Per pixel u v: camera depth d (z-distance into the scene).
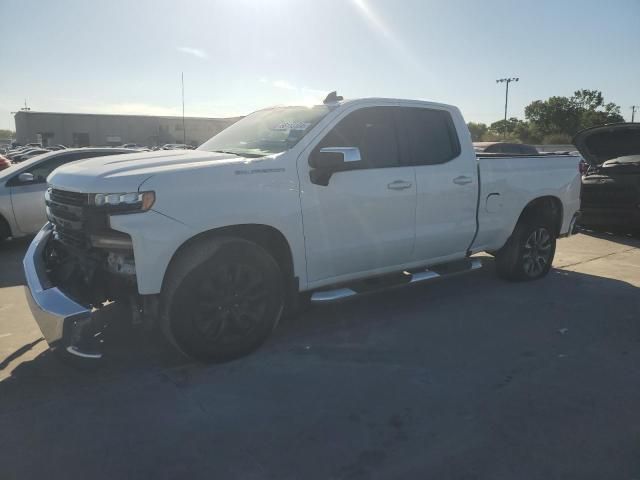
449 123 5.21
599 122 78.31
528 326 4.78
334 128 4.34
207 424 3.12
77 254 3.84
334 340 4.41
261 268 3.91
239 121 5.28
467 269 5.41
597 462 2.78
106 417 3.20
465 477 2.65
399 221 4.71
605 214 9.15
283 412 3.26
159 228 3.46
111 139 78.69
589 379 3.73
